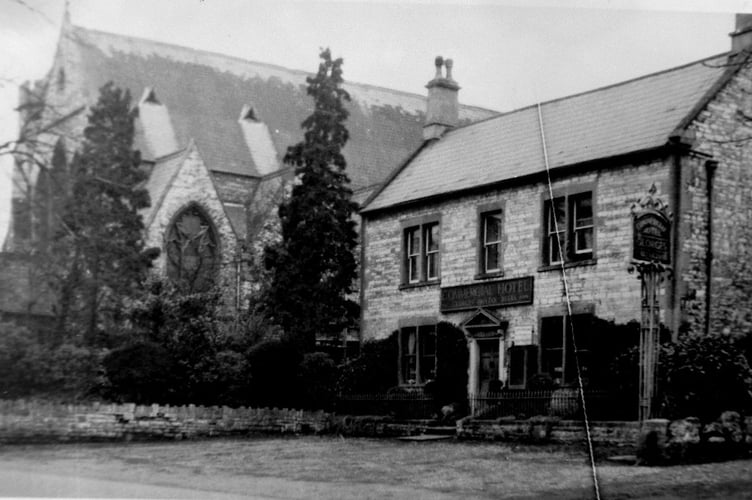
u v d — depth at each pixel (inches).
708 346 768.9
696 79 953.5
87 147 1114.7
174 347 989.8
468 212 1079.6
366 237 1220.5
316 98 1219.9
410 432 972.6
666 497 519.5
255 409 991.0
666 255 808.9
